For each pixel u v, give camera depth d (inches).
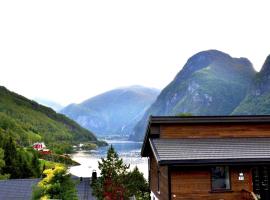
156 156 882.8
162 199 985.5
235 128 1026.1
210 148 935.0
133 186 1369.3
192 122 1006.4
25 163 3722.9
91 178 1628.9
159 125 1008.2
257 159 880.3
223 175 914.1
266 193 927.0
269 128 1039.6
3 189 1631.4
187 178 883.4
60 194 1000.9
